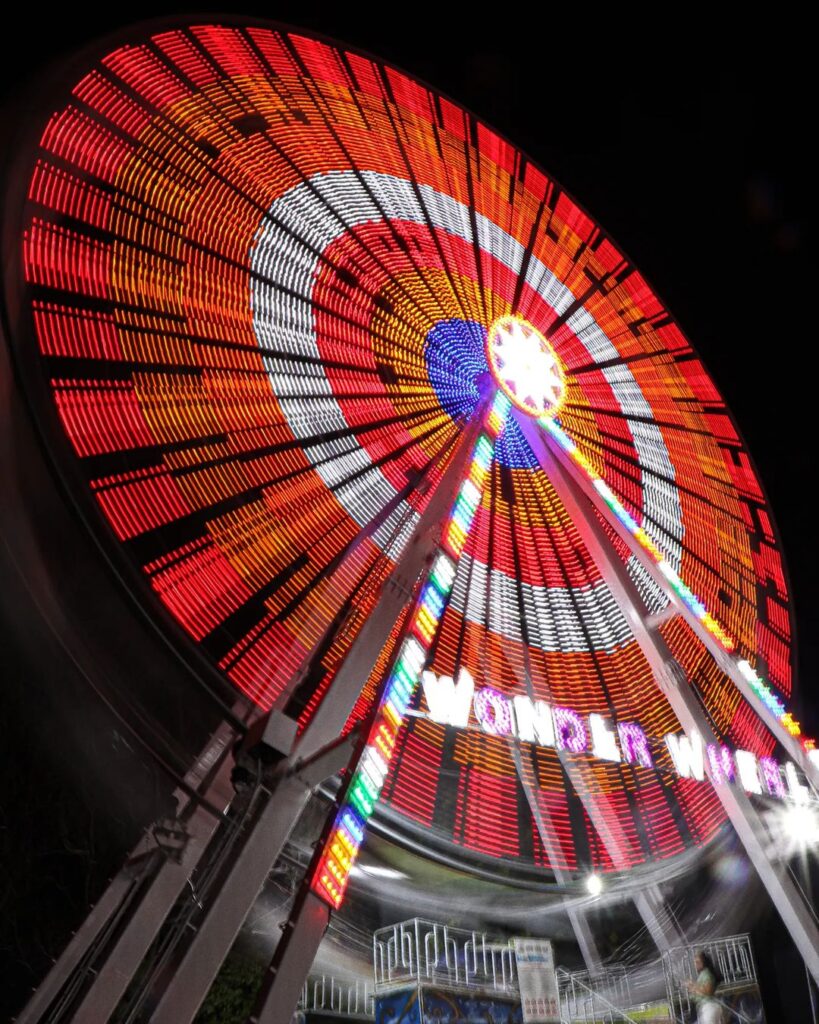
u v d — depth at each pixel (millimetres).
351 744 8297
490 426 13922
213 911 7477
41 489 10211
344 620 12680
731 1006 13812
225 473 13055
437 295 19750
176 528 11648
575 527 19422
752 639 21484
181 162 15258
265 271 16062
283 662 11648
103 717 11461
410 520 15312
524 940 10023
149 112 14883
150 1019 6816
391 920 14797
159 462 12070
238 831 8320
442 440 17500
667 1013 14094
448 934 11133
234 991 11477
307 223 17531
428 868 14062
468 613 17266
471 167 22281
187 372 13477
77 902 11555
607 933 17656
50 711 11719
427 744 14961
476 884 14664
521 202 23062
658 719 17812
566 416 21172
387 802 13500
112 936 8648
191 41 16344
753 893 18016
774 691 21141
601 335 23219
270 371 15023
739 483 23609
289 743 8672
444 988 9852
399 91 20875
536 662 17562
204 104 16188
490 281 21297
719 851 17625
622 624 19000
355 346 17156
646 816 17391
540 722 13664
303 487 14141
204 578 11516
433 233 20375
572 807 16516
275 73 18141
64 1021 7738
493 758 15883
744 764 16609
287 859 10117
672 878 16891
